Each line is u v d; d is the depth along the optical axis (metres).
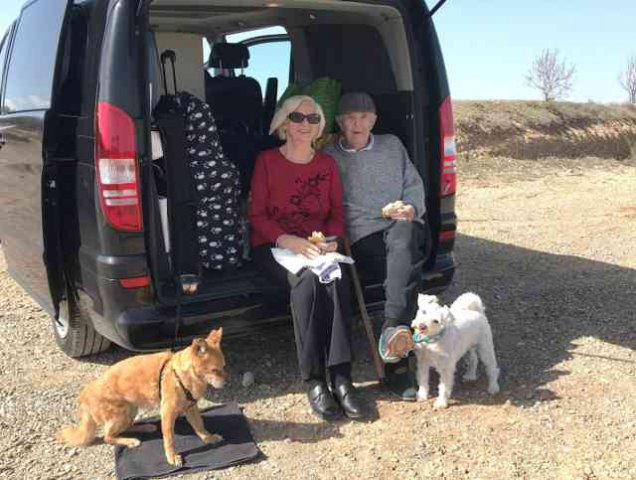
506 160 13.73
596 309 4.57
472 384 3.52
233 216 3.48
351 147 3.80
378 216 3.68
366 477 2.71
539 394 3.37
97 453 2.90
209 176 3.35
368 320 3.40
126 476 2.69
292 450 2.91
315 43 4.65
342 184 3.78
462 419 3.15
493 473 2.72
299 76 4.96
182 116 3.14
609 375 3.55
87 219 3.08
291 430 3.09
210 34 5.41
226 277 3.41
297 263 3.23
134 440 2.91
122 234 2.96
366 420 3.16
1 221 4.37
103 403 2.85
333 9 3.74
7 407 3.27
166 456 2.80
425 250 3.76
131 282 2.99
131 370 2.85
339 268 3.18
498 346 3.99
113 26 2.89
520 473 2.71
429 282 3.79
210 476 2.72
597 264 5.74
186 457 2.82
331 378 3.25
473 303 3.39
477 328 3.29
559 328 4.25
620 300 4.74
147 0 2.89
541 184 11.21
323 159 3.65
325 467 2.78
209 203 3.38
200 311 3.15
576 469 2.73
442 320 3.11
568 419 3.12
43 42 3.69
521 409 3.22
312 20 4.53
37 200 3.46
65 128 3.23
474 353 3.51
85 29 3.15
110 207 2.92
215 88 4.84
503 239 6.83
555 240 6.73
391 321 3.33
